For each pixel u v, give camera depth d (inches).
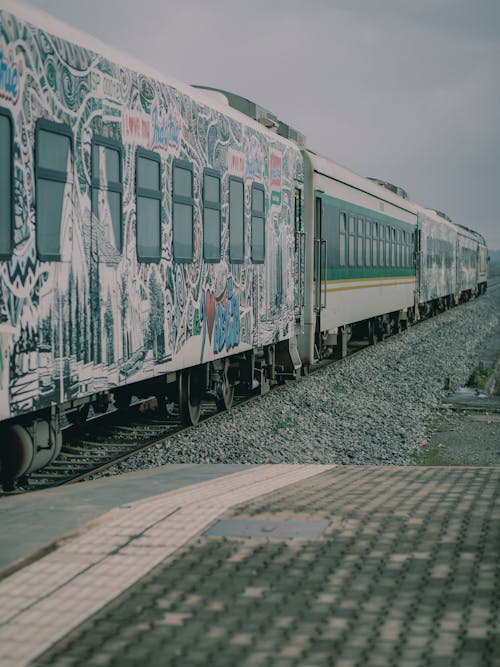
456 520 201.0
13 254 256.8
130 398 444.1
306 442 447.8
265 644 129.6
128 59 342.3
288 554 173.9
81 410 386.9
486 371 810.8
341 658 124.3
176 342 387.2
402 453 438.6
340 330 817.5
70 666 123.0
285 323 568.4
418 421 535.2
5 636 134.1
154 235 362.0
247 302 489.4
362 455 427.8
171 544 181.8
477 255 2454.5
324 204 671.1
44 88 274.4
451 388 697.0
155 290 363.3
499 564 166.1
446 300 1737.2
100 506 221.5
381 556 172.1
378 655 125.2
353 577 159.3
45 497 236.7
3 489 310.0
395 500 225.1
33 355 268.4
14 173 256.8
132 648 128.9
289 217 576.1
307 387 620.1
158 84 364.8
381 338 1042.7
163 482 261.6
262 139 514.3
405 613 141.2
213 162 431.2
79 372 298.0
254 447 422.3
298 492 238.5
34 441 296.0
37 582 158.9
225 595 150.6
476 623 136.6
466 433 504.1
